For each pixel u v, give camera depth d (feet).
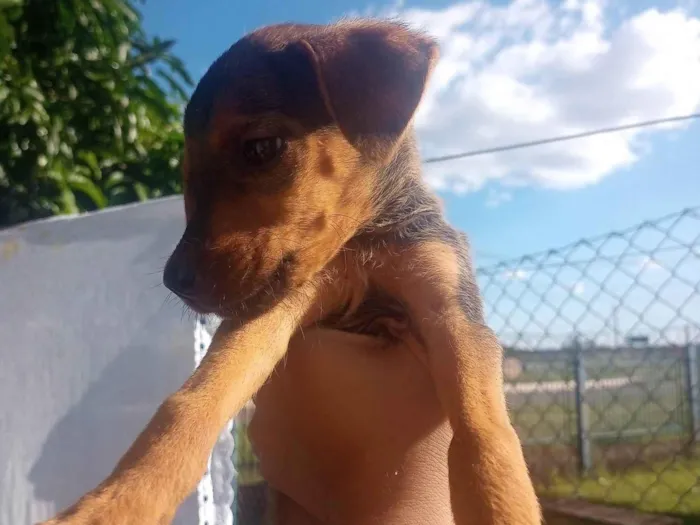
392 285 0.88
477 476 0.62
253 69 0.78
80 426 1.39
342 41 0.80
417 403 0.86
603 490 2.47
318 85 0.79
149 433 0.65
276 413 0.94
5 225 1.79
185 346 1.31
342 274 0.89
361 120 0.77
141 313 1.37
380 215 0.88
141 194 2.08
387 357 0.87
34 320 1.47
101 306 1.40
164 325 1.34
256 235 0.76
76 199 2.10
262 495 1.55
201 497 1.21
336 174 0.81
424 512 0.86
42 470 1.40
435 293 0.82
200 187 0.77
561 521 2.20
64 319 1.43
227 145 0.76
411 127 0.86
